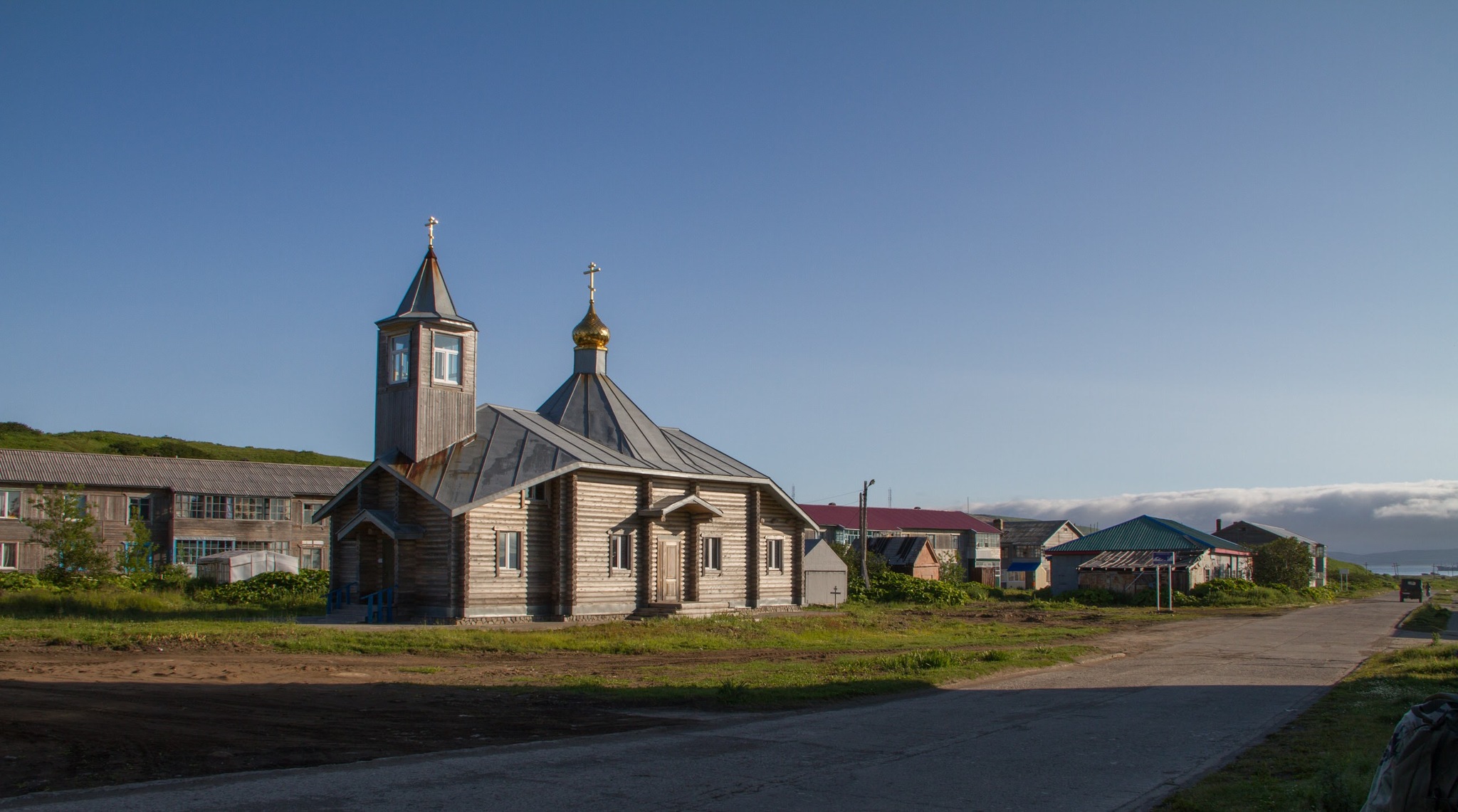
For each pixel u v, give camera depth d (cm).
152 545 5150
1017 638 3191
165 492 6575
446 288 3403
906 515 9906
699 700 1620
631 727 1364
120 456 6756
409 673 1903
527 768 1070
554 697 1617
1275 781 1049
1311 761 1155
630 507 3488
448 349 3353
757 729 1375
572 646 2511
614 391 4066
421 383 3238
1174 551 6581
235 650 2172
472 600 3017
